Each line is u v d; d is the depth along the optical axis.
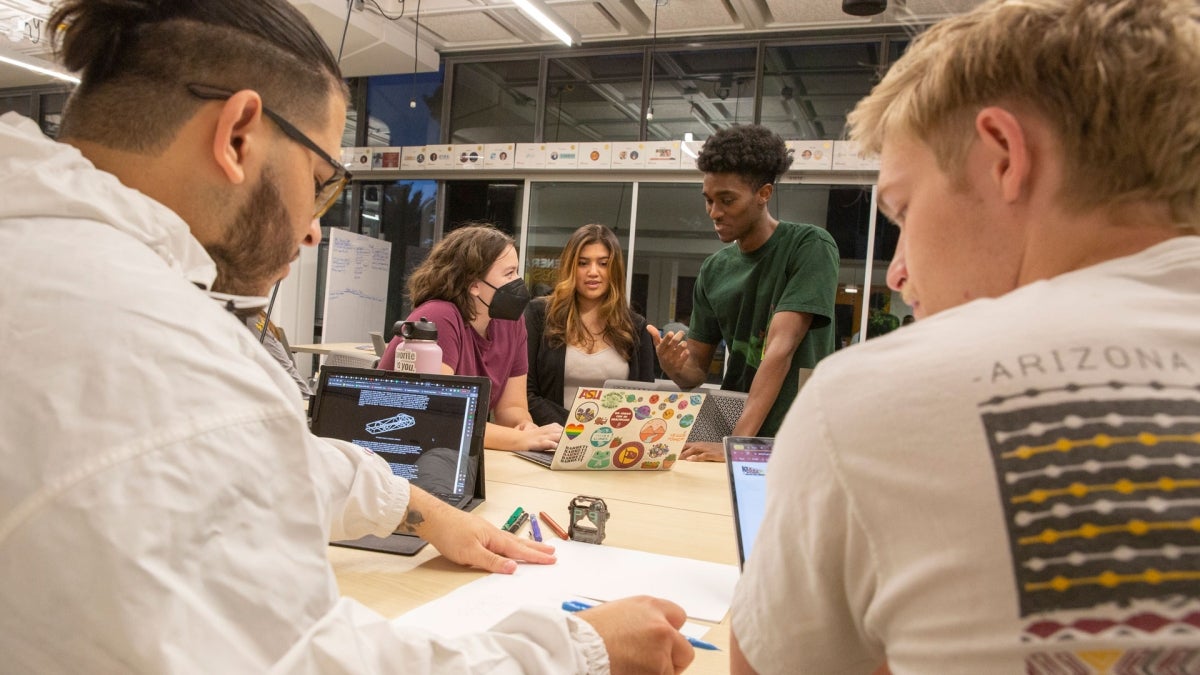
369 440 1.50
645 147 6.28
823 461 0.47
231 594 0.48
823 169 5.68
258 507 0.51
